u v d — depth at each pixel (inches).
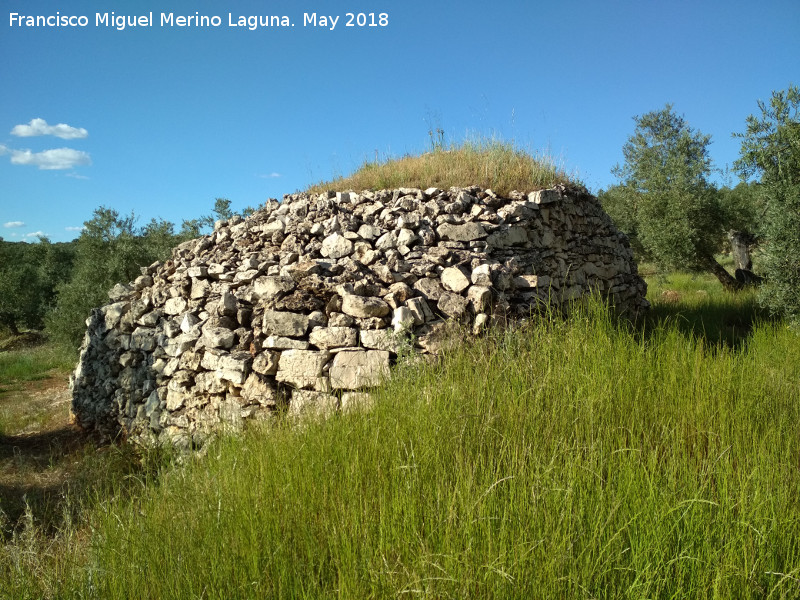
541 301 280.5
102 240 765.3
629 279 445.7
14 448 327.6
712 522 127.3
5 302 1096.8
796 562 119.0
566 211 369.7
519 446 163.0
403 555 123.2
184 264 362.6
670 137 879.1
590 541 118.9
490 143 428.1
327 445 172.9
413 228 304.3
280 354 255.6
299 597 118.4
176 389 293.7
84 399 380.5
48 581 139.0
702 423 183.8
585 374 204.4
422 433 169.8
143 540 146.0
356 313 252.4
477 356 229.1
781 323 381.7
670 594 110.2
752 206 682.2
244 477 166.9
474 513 129.3
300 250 311.1
